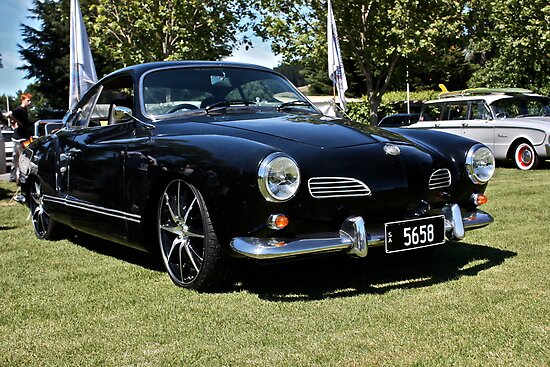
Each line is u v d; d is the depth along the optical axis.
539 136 11.80
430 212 3.84
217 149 3.48
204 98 4.45
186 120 4.16
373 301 3.39
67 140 5.02
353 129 3.92
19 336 2.99
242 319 3.14
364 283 3.79
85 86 10.03
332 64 11.91
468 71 38.03
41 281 4.02
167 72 4.59
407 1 18.69
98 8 16.09
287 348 2.73
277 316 3.17
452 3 19.42
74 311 3.36
